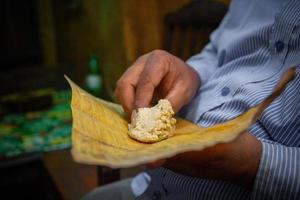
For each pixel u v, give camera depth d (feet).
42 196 3.98
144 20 4.24
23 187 3.90
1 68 6.54
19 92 5.57
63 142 3.89
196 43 3.32
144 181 2.30
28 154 3.73
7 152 3.78
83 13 5.53
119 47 4.46
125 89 1.63
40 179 3.90
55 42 6.91
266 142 1.40
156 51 1.80
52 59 6.96
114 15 4.39
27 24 6.53
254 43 1.88
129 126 1.43
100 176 2.68
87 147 0.98
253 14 1.99
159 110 1.42
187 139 1.13
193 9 3.30
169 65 1.72
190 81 1.79
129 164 0.86
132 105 1.56
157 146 1.08
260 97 1.56
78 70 6.16
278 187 1.28
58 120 4.62
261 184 1.28
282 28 1.70
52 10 6.66
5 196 3.83
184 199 1.70
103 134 1.23
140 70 1.71
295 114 1.46
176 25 3.53
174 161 1.13
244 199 1.47
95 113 1.41
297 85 1.49
